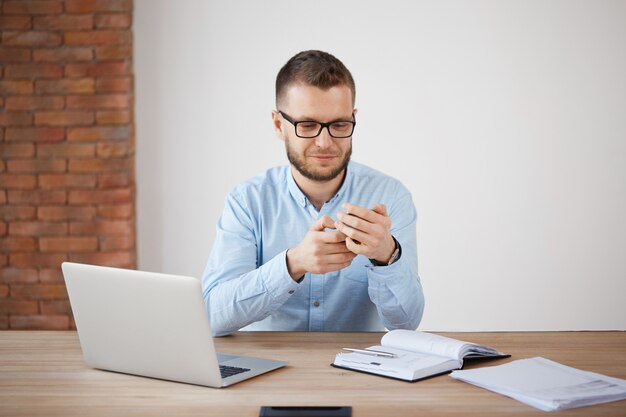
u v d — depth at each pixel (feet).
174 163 12.26
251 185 7.13
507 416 4.28
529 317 12.32
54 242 12.11
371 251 5.71
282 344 5.97
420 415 4.32
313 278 6.93
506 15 12.01
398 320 6.34
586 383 4.73
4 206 12.10
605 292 12.26
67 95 11.95
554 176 12.16
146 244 12.37
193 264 12.37
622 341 5.98
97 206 12.07
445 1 11.98
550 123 12.10
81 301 5.26
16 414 4.41
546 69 12.05
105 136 11.98
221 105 12.18
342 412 4.31
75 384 5.00
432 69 12.06
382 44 12.05
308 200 6.95
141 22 12.07
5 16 11.84
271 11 12.07
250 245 6.94
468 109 12.10
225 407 4.50
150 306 4.96
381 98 12.10
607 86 12.06
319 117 6.14
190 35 12.09
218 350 5.81
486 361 5.43
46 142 12.01
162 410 4.46
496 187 12.17
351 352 5.58
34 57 11.90
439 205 12.19
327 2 12.04
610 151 12.12
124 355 5.17
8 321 12.22
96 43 11.86
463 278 12.27
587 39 12.02
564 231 12.23
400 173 12.17
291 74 6.20
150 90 12.16
